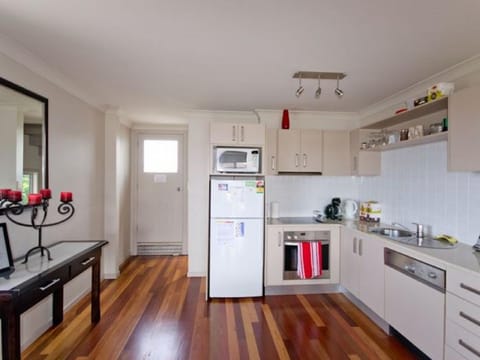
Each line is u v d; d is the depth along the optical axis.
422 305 1.89
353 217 3.56
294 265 3.12
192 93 2.91
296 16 1.52
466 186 2.16
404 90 2.74
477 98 1.73
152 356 2.04
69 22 1.62
